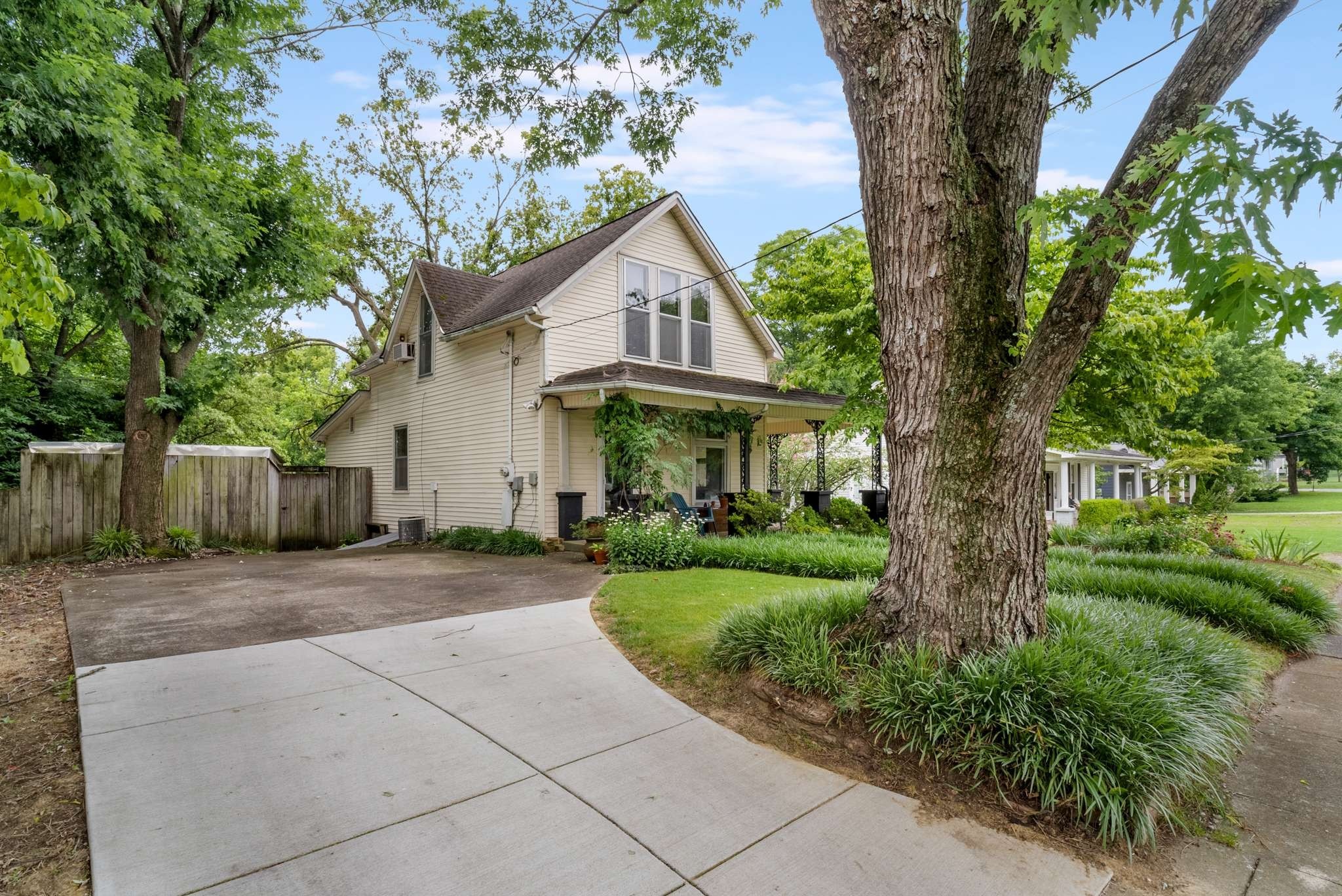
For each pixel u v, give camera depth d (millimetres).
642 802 2729
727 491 13352
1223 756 3062
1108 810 2508
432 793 2738
